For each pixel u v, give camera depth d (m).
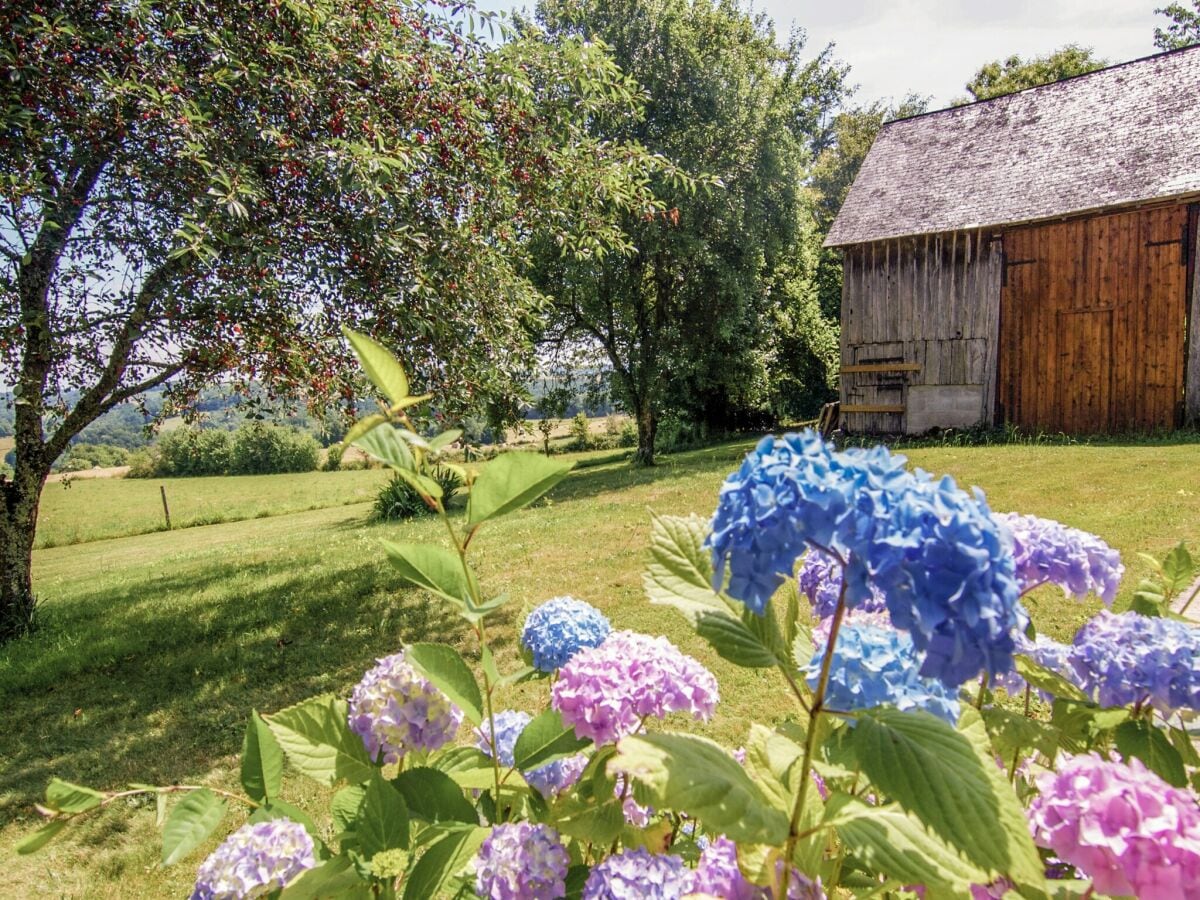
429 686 1.15
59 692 5.36
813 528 0.68
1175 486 7.45
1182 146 11.89
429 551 0.98
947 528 0.67
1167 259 11.62
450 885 1.05
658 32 15.97
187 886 2.97
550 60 6.48
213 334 6.20
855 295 14.94
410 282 5.71
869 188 15.72
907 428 14.36
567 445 33.34
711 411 26.09
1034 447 11.56
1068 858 0.82
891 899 1.09
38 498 7.36
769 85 17.88
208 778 3.82
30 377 6.36
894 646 0.99
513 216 6.73
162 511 25.31
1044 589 4.75
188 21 5.35
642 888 0.91
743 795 0.74
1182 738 1.25
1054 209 12.48
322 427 6.83
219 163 4.89
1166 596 1.63
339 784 1.27
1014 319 13.14
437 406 6.27
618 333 18.55
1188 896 0.74
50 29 4.61
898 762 0.73
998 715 1.26
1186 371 11.54
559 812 1.13
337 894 0.95
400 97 5.81
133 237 5.73
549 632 1.47
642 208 7.18
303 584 8.09
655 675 1.14
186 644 6.21
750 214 17.05
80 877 3.07
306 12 5.05
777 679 3.93
